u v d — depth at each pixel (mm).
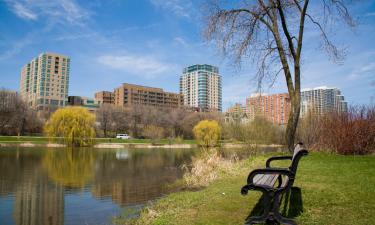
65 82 153375
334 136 14305
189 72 184625
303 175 8609
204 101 173125
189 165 23469
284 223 4266
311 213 5156
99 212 9070
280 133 30000
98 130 87188
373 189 6531
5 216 8812
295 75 13812
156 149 51625
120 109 92375
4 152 35312
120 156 33969
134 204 10031
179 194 8820
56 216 8773
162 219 5754
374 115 13945
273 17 14336
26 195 11922
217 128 55875
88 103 154750
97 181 15500
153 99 160625
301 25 13773
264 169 4355
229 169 12234
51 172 18953
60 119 50031
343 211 5191
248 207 5969
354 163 10406
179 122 90250
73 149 45438
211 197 7164
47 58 147500
